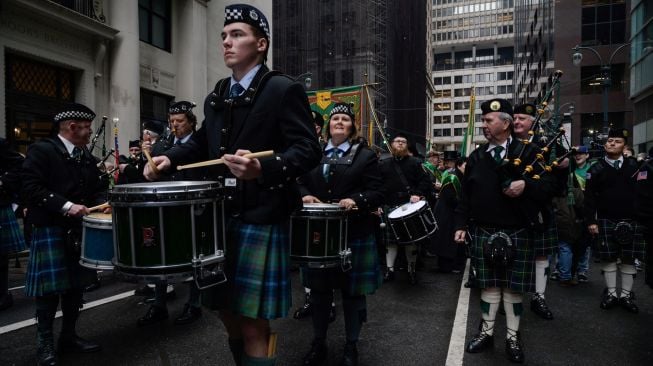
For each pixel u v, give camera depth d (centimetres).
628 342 384
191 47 1512
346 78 5162
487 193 355
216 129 199
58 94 1078
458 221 375
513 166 338
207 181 196
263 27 199
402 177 657
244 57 196
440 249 676
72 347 346
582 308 495
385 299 524
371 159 356
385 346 367
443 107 11981
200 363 325
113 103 1185
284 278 196
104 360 329
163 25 1466
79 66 1095
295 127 188
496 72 11631
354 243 335
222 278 184
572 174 597
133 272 176
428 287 589
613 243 490
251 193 191
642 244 479
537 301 469
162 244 174
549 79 3806
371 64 5128
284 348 359
